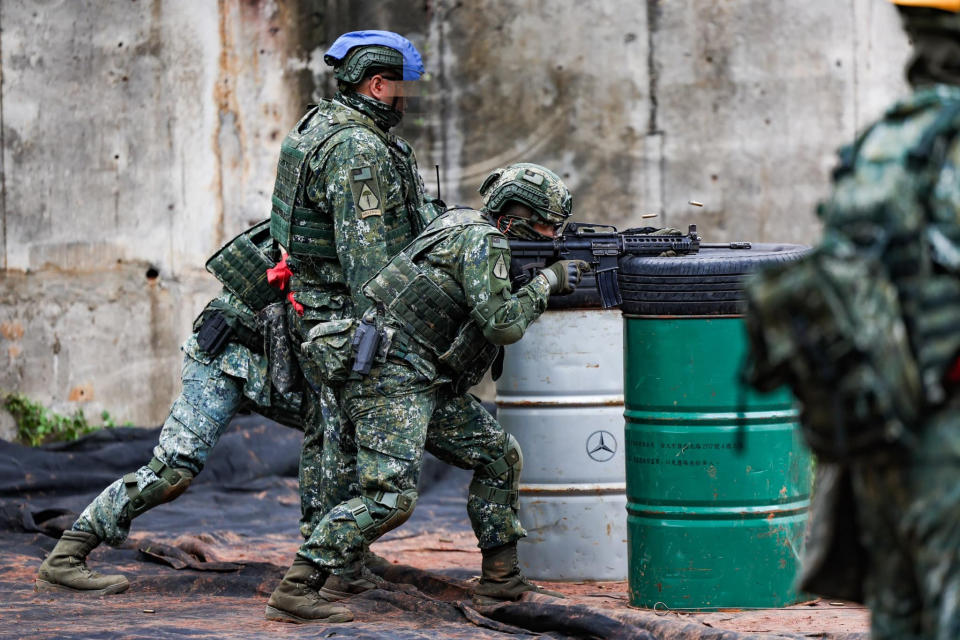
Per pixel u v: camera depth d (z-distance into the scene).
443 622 12.81
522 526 14.89
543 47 25.47
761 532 12.71
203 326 14.85
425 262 12.99
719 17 25.53
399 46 13.67
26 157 25.83
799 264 6.18
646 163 25.58
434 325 12.89
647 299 12.69
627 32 25.47
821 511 6.79
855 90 25.69
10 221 25.80
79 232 25.88
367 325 12.87
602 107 25.53
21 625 12.66
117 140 25.88
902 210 6.08
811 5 25.53
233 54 25.67
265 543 19.11
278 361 14.54
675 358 12.63
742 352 12.53
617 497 15.32
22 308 25.83
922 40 6.59
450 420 13.70
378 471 12.82
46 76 25.80
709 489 12.63
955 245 6.08
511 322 12.58
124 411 25.84
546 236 13.25
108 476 22.38
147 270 25.94
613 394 15.28
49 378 25.83
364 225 13.18
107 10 25.73
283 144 13.95
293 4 25.52
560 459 15.20
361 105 13.63
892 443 6.04
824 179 25.72
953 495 6.00
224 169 25.78
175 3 25.69
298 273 14.12
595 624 11.84
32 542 18.27
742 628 11.89
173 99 25.78
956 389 6.10
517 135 25.56
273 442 23.55
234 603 14.23
